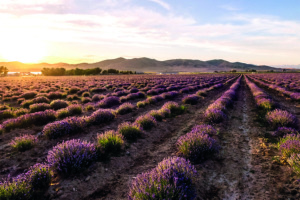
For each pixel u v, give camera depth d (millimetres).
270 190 3541
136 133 6566
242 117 9906
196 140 5125
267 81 41125
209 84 34062
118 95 19141
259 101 12844
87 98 15914
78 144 4629
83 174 4172
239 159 4922
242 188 3695
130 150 5625
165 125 8484
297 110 11430
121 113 10633
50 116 8797
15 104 14867
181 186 3088
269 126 7793
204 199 3418
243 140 6371
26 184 3465
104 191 3697
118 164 4762
